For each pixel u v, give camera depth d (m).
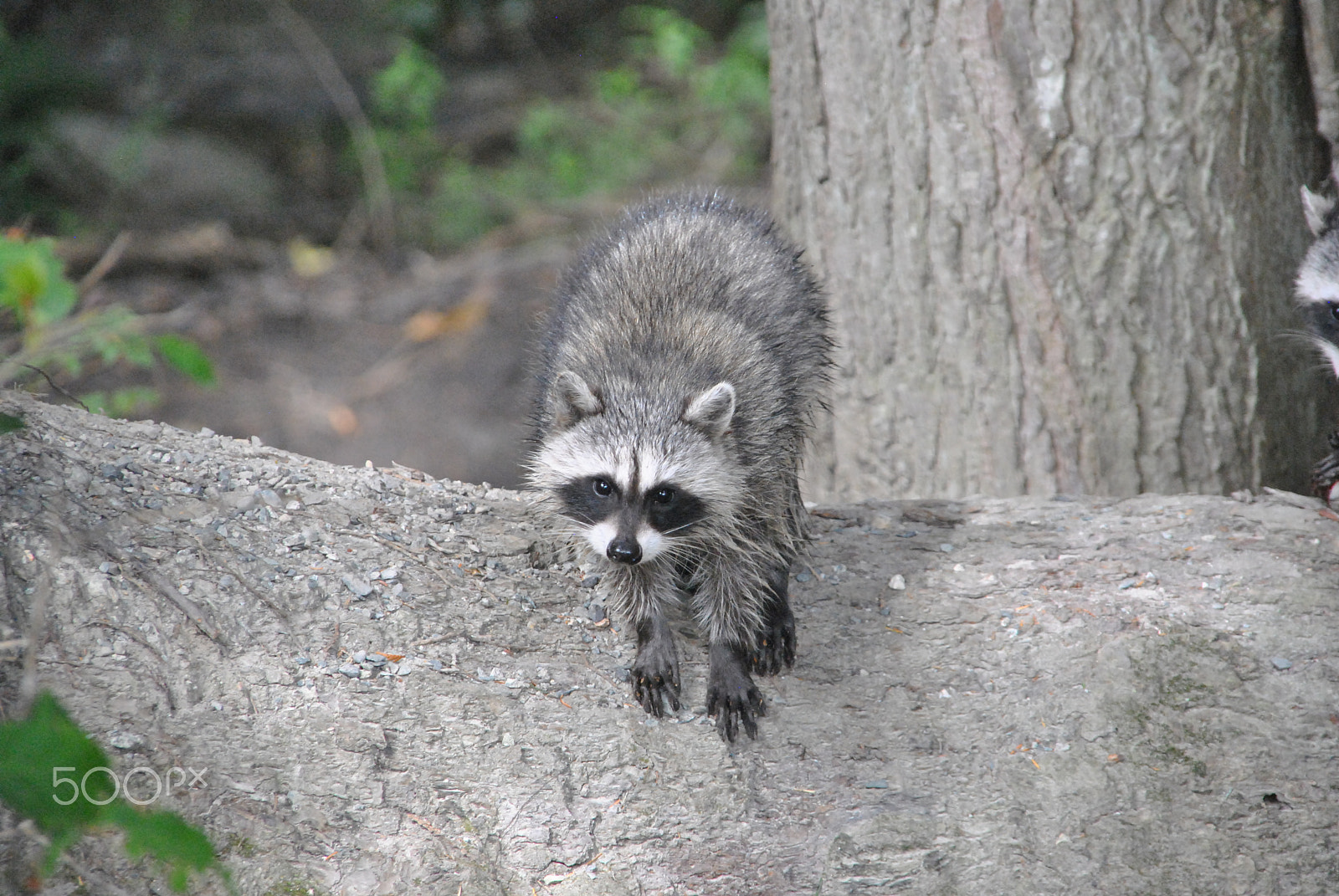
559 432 8.12
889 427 11.41
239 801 6.42
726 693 7.54
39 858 5.79
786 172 11.99
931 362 11.09
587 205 24.06
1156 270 10.27
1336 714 7.38
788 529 8.52
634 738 7.32
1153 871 6.64
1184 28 9.95
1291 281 10.56
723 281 8.57
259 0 25.36
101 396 12.53
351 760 6.79
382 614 7.62
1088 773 7.13
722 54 29.47
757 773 7.28
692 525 7.82
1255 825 6.82
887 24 10.62
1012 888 6.61
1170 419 10.47
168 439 8.68
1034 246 10.44
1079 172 10.18
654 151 26.02
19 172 20.36
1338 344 10.03
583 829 6.84
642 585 7.88
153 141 22.47
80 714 6.44
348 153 24.38
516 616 7.96
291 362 18.33
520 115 27.02
